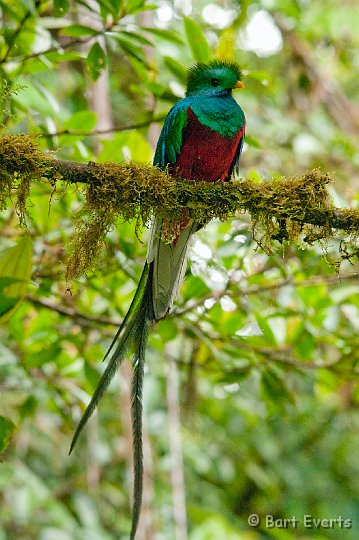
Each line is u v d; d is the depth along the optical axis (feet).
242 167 44.14
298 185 22.76
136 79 41.24
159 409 41.47
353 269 31.89
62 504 40.14
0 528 37.11
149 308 22.80
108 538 38.91
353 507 47.85
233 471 46.39
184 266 23.66
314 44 53.16
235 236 27.99
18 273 22.16
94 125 28.48
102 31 26.16
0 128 25.45
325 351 34.81
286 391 30.91
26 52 28.07
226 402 41.04
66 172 21.74
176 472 34.71
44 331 30.55
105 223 22.53
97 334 33.17
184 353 31.71
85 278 29.19
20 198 21.67
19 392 34.17
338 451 46.78
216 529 35.19
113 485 42.73
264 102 47.57
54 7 26.00
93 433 39.40
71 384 31.71
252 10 46.14
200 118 25.59
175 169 25.95
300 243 23.73
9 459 38.96
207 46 27.68
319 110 50.80
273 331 30.42
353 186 45.14
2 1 28.04
